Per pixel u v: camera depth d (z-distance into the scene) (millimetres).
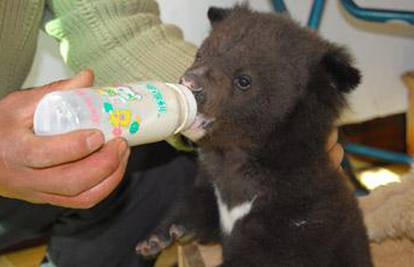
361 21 3236
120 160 1087
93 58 1729
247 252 1420
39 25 1805
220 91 1360
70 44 1773
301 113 1418
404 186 2084
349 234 1486
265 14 1522
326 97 1440
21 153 1057
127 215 1907
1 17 1620
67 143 1014
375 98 3477
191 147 1756
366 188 2875
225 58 1393
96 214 1842
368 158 3408
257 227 1435
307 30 1510
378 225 2018
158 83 1171
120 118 1072
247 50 1396
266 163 1443
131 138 1101
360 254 1524
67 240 1922
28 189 1129
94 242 1920
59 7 1761
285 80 1400
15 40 1706
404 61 3451
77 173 1073
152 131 1122
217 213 1671
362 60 3367
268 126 1419
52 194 1131
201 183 1692
